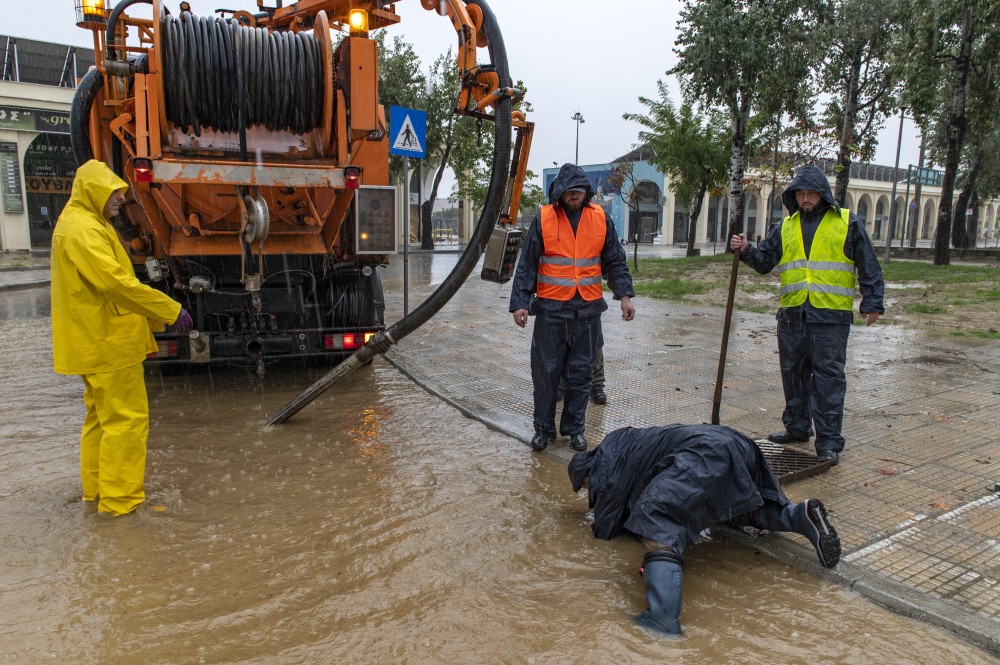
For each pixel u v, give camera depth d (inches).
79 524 147.6
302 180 225.0
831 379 175.2
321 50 224.1
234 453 193.0
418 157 339.3
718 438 125.3
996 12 703.7
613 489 134.0
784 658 102.0
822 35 758.5
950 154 783.1
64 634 108.1
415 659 102.0
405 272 372.2
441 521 148.5
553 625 110.4
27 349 342.0
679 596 110.4
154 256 243.0
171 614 113.8
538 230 186.4
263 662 101.3
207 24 210.1
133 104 215.9
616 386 255.9
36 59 1173.7
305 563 130.8
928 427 202.7
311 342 261.9
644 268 777.6
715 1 730.8
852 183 2215.8
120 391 148.9
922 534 137.7
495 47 214.7
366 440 204.1
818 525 122.0
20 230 1125.7
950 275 650.8
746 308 463.5
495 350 327.0
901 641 106.5
